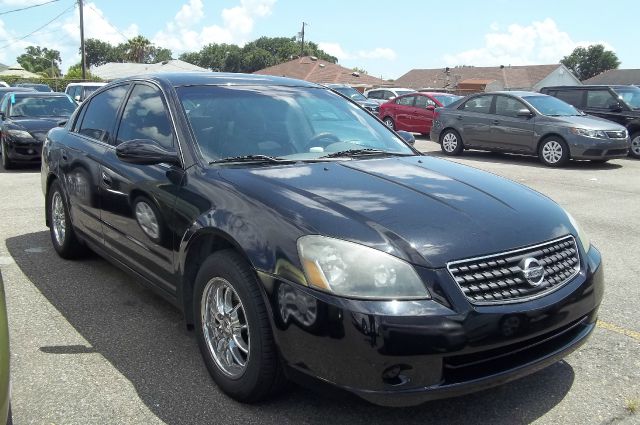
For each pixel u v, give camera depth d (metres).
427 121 19.16
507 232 2.77
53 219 5.39
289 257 2.61
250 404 2.93
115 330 3.84
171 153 3.52
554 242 2.90
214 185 3.18
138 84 4.35
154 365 3.37
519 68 59.00
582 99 14.90
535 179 10.47
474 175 3.59
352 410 2.90
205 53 92.38
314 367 2.54
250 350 2.78
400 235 2.62
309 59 51.44
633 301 4.45
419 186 3.17
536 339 2.70
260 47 94.31
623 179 10.56
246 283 2.77
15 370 3.28
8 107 12.02
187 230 3.19
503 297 2.59
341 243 2.57
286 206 2.82
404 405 2.46
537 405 2.98
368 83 48.56
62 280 4.77
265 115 3.93
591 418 2.87
